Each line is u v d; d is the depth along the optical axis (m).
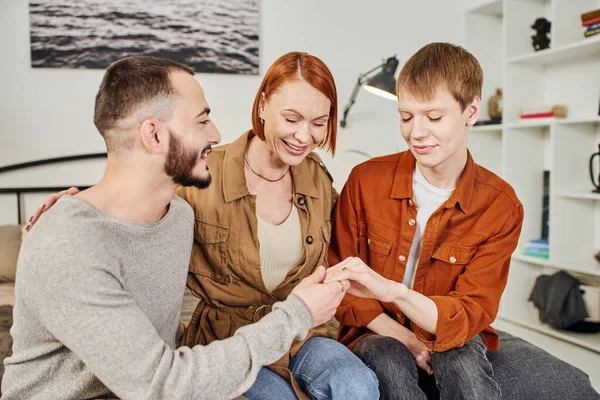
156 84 0.96
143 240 0.99
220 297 1.33
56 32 2.75
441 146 1.24
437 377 1.26
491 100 3.44
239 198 1.30
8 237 2.42
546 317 2.85
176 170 1.00
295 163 1.28
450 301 1.24
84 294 0.83
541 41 3.02
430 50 1.25
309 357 1.24
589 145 2.94
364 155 3.25
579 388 1.41
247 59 3.04
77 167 2.84
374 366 1.26
